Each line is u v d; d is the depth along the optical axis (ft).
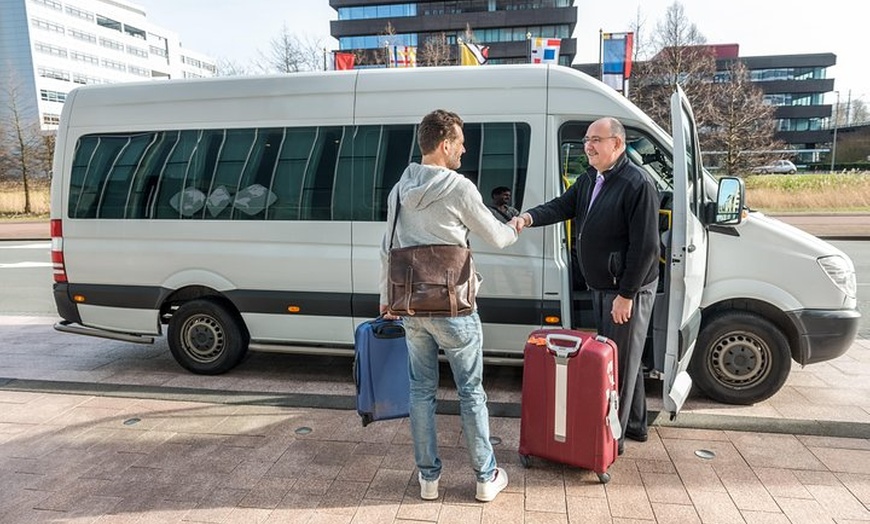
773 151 86.02
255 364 17.44
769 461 10.94
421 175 8.80
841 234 47.78
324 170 14.65
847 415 13.04
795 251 13.09
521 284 13.67
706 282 13.39
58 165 16.17
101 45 312.29
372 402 11.01
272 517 9.36
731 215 12.11
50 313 25.55
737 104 84.02
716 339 13.52
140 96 15.74
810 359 13.24
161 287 15.78
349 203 14.51
